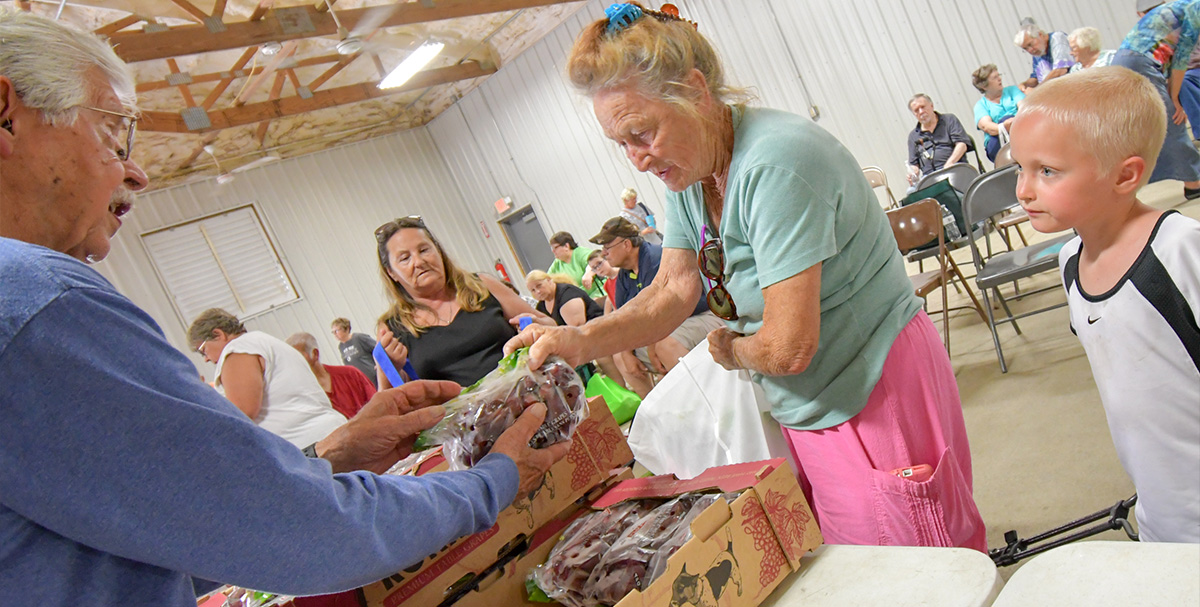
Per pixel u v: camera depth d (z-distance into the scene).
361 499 0.72
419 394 1.22
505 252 11.73
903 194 7.48
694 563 0.85
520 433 1.00
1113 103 0.98
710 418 1.81
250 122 8.90
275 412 2.74
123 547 0.61
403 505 0.76
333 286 10.41
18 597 0.59
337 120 10.60
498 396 1.05
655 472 1.96
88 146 0.76
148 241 9.04
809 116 7.77
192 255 9.33
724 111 1.18
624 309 1.40
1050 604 0.72
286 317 9.95
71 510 0.59
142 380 0.63
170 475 0.61
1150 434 1.07
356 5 8.04
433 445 1.07
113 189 0.79
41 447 0.58
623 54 1.09
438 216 11.56
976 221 3.29
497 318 2.47
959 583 0.81
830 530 1.37
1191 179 3.82
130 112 0.84
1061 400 2.58
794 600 0.92
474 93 10.84
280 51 7.94
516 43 9.89
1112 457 2.07
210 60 7.91
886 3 6.97
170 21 7.07
